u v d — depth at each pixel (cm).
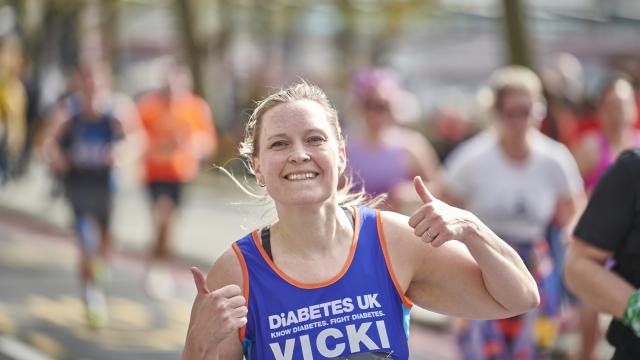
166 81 1177
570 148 1023
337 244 349
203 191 2252
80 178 1030
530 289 349
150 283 1159
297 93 349
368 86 794
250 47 3381
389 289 349
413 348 953
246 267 348
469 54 3177
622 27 2870
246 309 332
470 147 698
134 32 3844
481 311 359
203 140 1200
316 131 341
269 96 356
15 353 877
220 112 2717
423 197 341
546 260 677
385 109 792
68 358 866
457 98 3058
